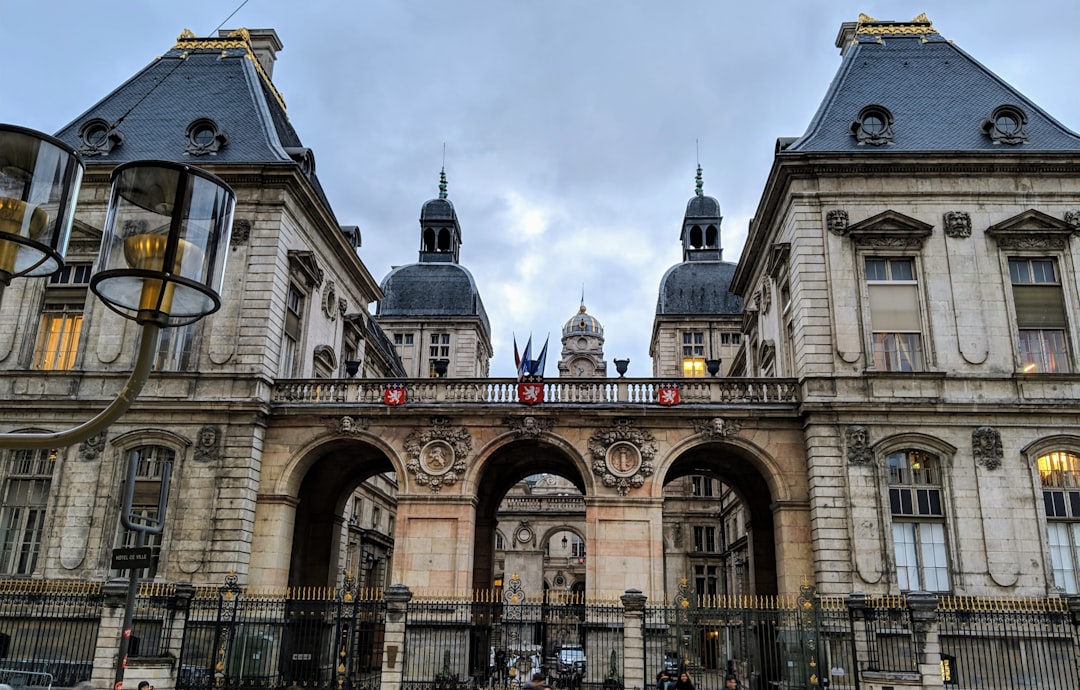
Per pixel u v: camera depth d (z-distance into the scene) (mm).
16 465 29672
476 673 26938
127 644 17328
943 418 28000
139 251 5750
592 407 29516
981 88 33156
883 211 29891
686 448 29281
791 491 28484
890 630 24375
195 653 26344
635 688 20984
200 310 6145
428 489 29250
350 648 23406
